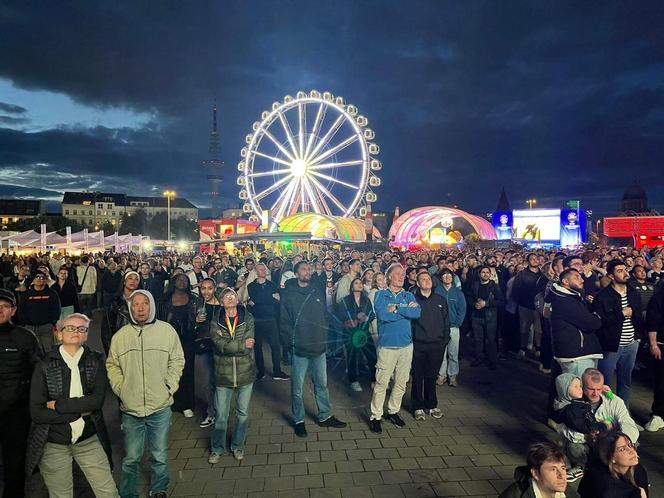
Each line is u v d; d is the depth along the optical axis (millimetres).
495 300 8531
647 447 5227
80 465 3768
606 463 3334
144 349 4145
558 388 4648
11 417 4074
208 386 6059
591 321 5422
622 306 5867
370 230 32000
